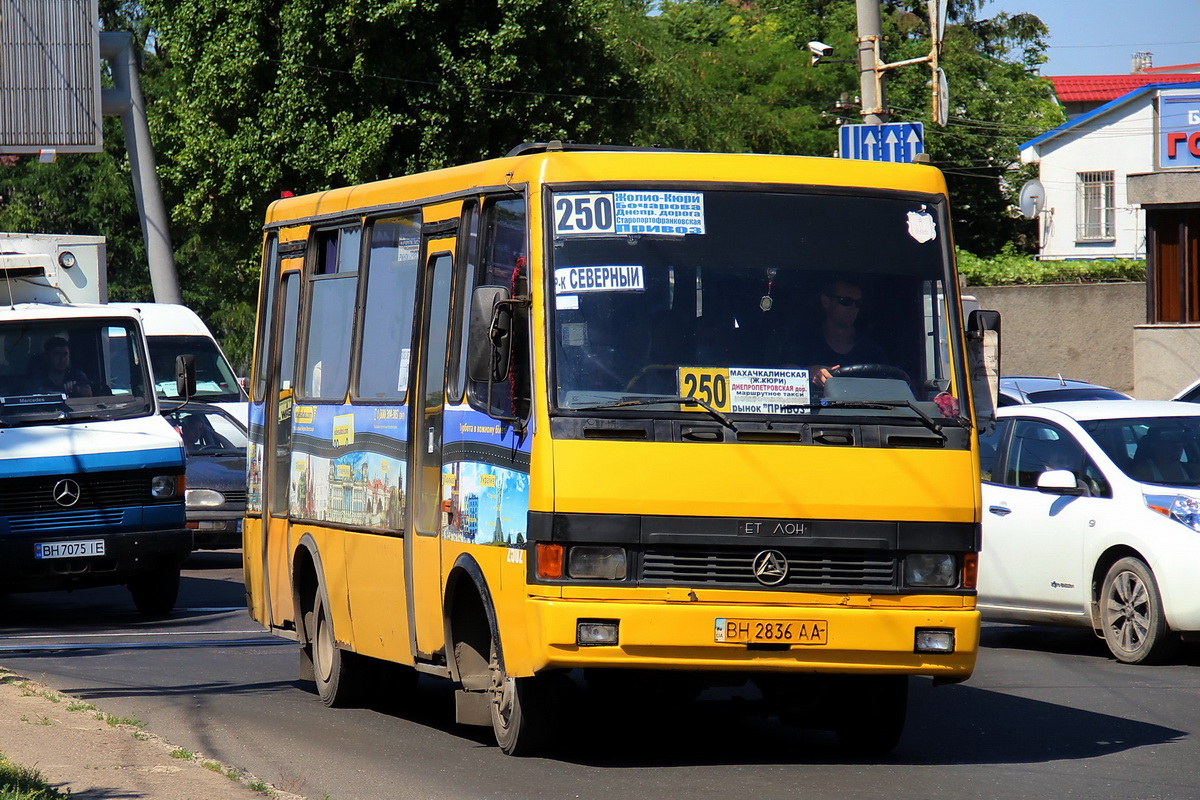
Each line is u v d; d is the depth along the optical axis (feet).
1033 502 71.26
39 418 88.79
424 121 183.21
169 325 140.56
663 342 44.06
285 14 179.93
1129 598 66.64
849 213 46.29
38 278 111.86
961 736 51.39
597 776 44.52
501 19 185.37
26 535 85.25
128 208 289.53
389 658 52.75
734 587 42.83
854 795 41.73
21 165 298.97
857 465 43.73
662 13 342.03
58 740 47.24
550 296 43.83
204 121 188.34
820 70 301.02
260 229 191.52
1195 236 161.58
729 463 42.98
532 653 42.75
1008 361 222.07
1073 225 299.38
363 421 55.16
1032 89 356.38
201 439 122.62
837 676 46.88
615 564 42.45
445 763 46.65
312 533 59.93
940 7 128.67
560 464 42.45
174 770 43.11
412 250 52.90
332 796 41.96
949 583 44.24
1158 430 70.03
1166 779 44.09
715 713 57.06
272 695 61.05
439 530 48.65
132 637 79.77
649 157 45.55
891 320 45.62
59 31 175.11
